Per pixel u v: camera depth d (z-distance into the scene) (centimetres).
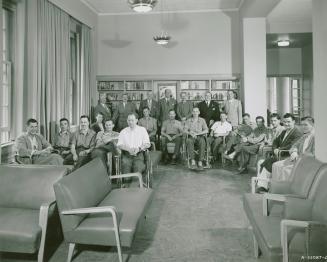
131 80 993
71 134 616
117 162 572
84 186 326
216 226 397
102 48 996
